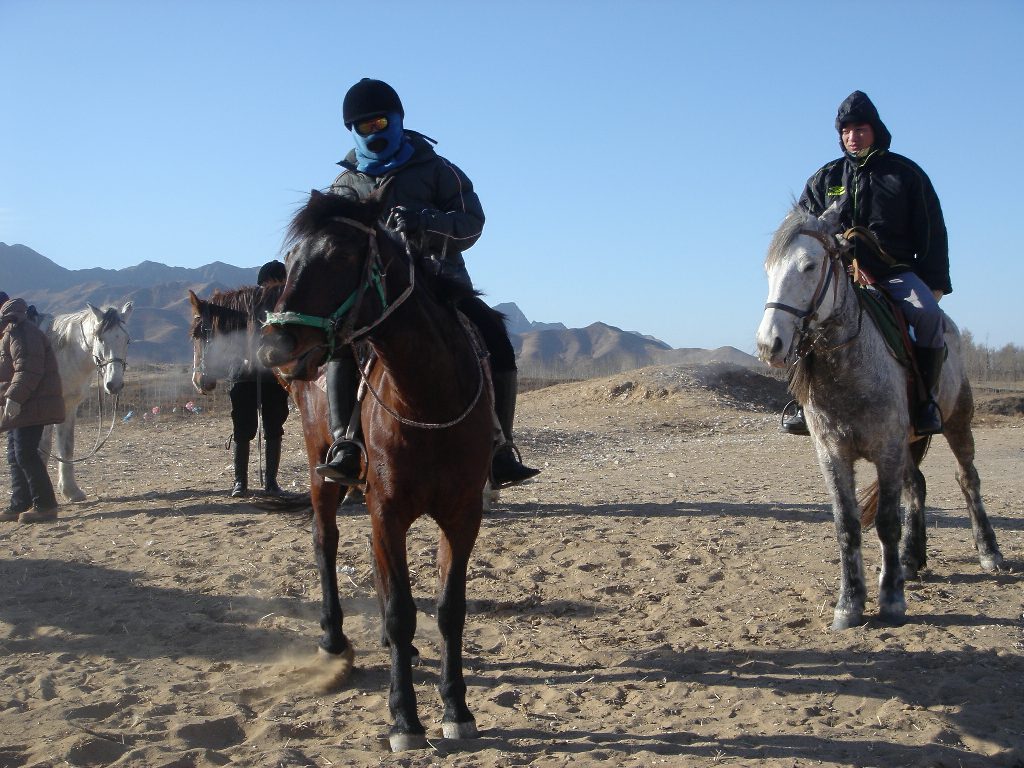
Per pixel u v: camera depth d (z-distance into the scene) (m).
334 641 5.35
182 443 17.98
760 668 5.11
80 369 10.62
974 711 4.42
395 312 4.05
